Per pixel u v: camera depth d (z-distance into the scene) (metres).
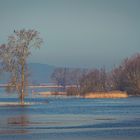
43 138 128.62
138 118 182.25
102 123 163.62
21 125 159.62
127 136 130.62
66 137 129.75
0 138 129.38
